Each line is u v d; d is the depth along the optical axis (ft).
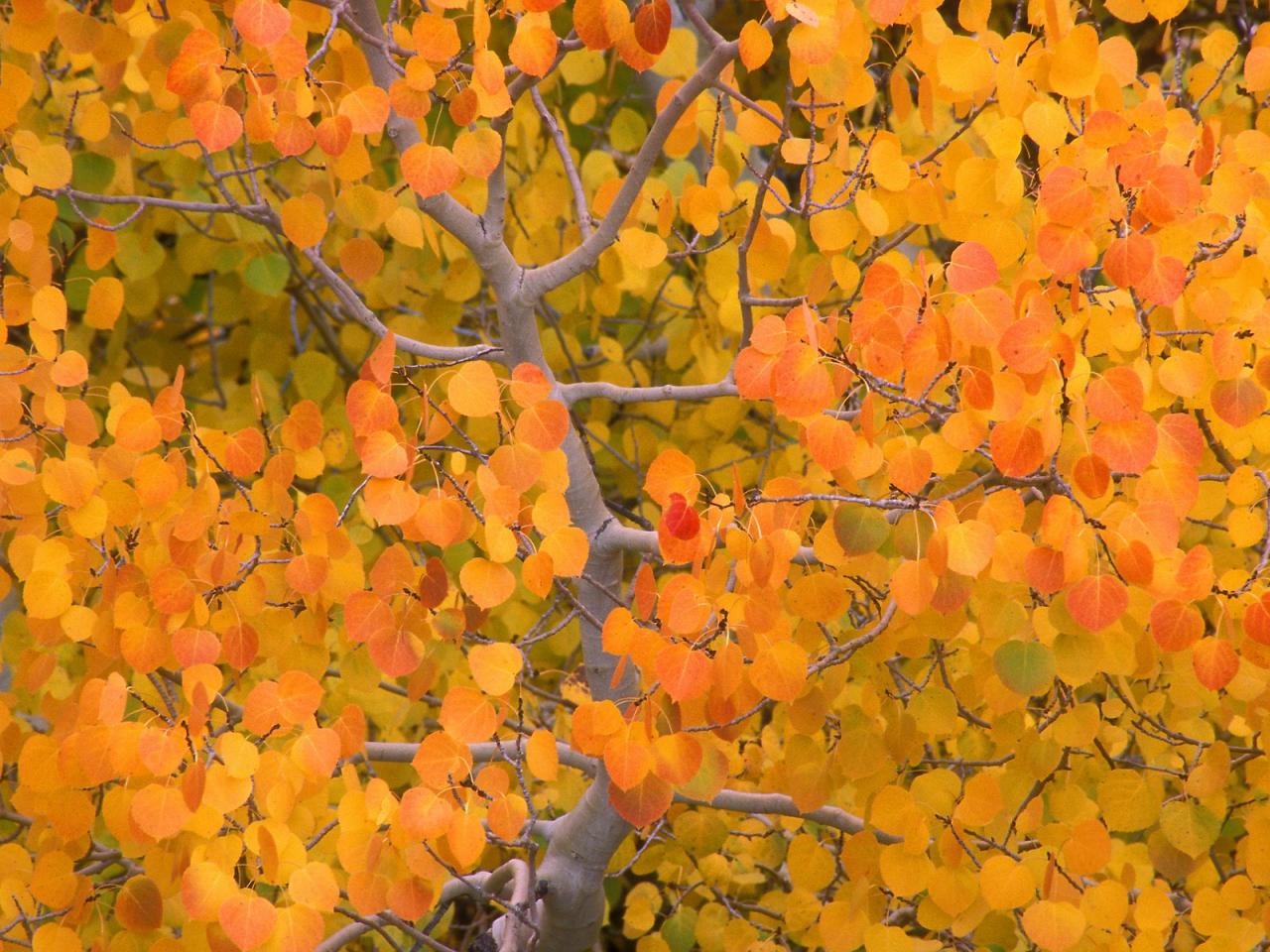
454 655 15.34
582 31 14.82
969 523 14.34
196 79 14.65
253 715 14.56
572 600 15.33
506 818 14.47
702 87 14.97
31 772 14.76
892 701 15.20
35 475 14.74
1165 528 14.28
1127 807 15.10
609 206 15.83
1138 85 15.48
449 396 14.48
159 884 14.90
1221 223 14.70
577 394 15.92
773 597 14.37
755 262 15.39
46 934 14.84
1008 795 15.20
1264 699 14.84
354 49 15.31
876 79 15.49
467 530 14.56
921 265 14.66
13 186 15.17
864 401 14.32
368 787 14.57
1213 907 15.01
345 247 15.62
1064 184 14.34
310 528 14.83
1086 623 14.30
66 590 14.79
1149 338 14.61
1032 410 14.39
